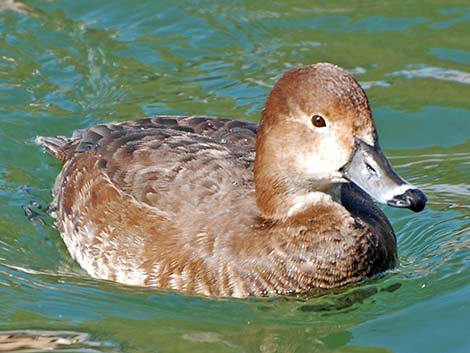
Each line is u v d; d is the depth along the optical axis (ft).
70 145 41.98
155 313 35.22
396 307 35.60
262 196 35.24
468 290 36.14
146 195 36.58
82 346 33.40
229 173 36.42
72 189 39.14
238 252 34.96
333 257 35.06
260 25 53.52
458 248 39.04
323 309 35.58
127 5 55.06
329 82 32.83
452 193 42.55
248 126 38.96
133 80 49.49
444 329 33.99
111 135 39.19
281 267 34.99
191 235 35.40
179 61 50.98
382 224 36.60
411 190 31.89
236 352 33.19
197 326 34.60
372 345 33.58
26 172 43.91
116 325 34.65
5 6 54.65
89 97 48.26
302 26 53.31
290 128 33.55
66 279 37.58
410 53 50.88
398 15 53.72
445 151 44.98
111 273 36.68
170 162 37.11
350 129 32.60
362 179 32.53
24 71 49.85
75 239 38.29
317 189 34.58
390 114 46.91
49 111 47.09
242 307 35.27
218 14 54.44
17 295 36.58
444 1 54.60
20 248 39.73
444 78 49.01
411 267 38.04
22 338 33.94
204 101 47.80
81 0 55.36
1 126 46.01
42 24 53.31
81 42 52.13
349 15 54.03
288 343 33.99
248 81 49.32
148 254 35.73
